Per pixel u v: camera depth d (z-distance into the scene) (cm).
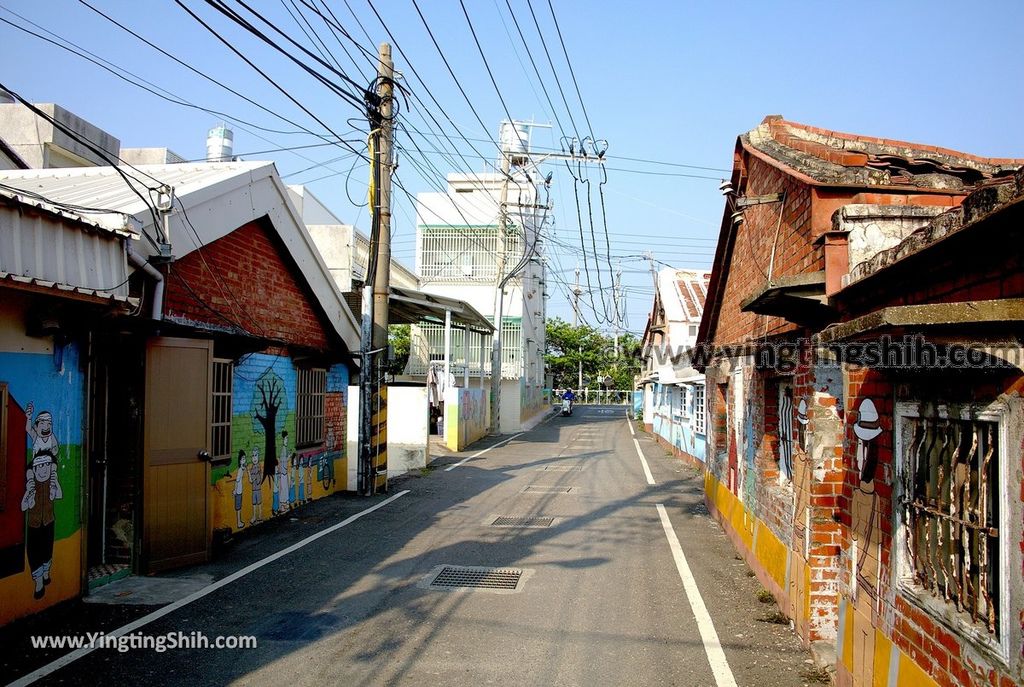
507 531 1041
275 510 1119
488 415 3033
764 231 822
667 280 2516
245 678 517
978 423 338
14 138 1298
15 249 540
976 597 336
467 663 554
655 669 551
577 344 7062
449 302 2189
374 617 654
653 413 3086
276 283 1127
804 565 618
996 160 733
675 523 1135
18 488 597
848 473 512
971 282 344
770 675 543
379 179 1385
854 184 595
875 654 446
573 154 1784
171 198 789
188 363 821
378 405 1382
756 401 857
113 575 747
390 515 1152
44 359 630
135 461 775
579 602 712
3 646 563
